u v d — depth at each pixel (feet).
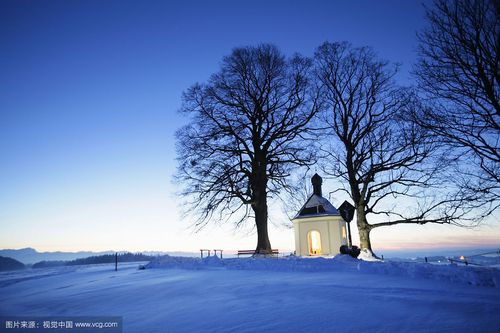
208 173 99.91
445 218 83.51
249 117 111.34
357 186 99.71
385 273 46.91
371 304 29.19
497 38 47.80
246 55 113.80
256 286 41.14
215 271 62.34
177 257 93.40
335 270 54.08
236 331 23.90
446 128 54.19
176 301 36.11
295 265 58.44
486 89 48.96
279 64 113.29
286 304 30.71
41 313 36.86
